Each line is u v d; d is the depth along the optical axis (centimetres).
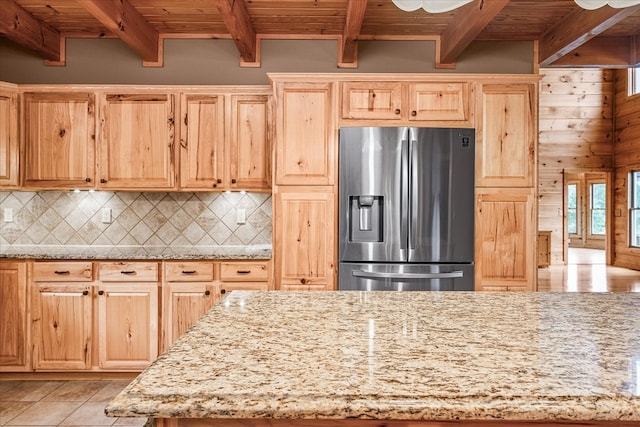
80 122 327
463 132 304
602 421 74
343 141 304
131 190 331
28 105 326
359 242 303
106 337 307
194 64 355
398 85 312
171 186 329
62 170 327
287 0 292
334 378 78
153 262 309
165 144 329
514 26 331
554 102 852
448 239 302
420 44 354
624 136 823
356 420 76
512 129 311
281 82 311
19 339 306
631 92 809
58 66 355
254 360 87
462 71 354
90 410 265
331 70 354
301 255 309
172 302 309
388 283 302
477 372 81
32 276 307
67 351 307
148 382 76
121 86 327
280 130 310
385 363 86
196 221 360
